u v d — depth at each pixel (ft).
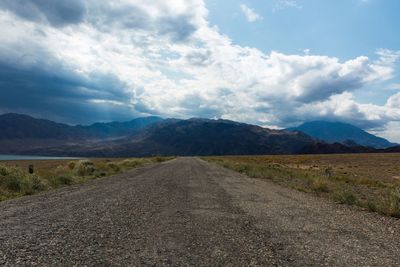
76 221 33.40
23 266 20.22
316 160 319.27
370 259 23.45
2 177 61.21
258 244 26.58
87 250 23.77
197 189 64.90
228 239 27.89
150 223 33.24
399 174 147.95
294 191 68.23
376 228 34.37
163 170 130.31
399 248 26.66
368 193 70.85
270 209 43.68
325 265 21.94
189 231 30.35
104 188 64.64
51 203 45.01
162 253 23.62
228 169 150.92
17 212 38.09
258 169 135.44
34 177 66.13
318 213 42.14
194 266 21.08
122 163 170.30
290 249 25.43
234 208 43.52
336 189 72.95
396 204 44.62
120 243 25.86
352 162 276.21
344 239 29.07
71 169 112.27
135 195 54.13
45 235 27.71
